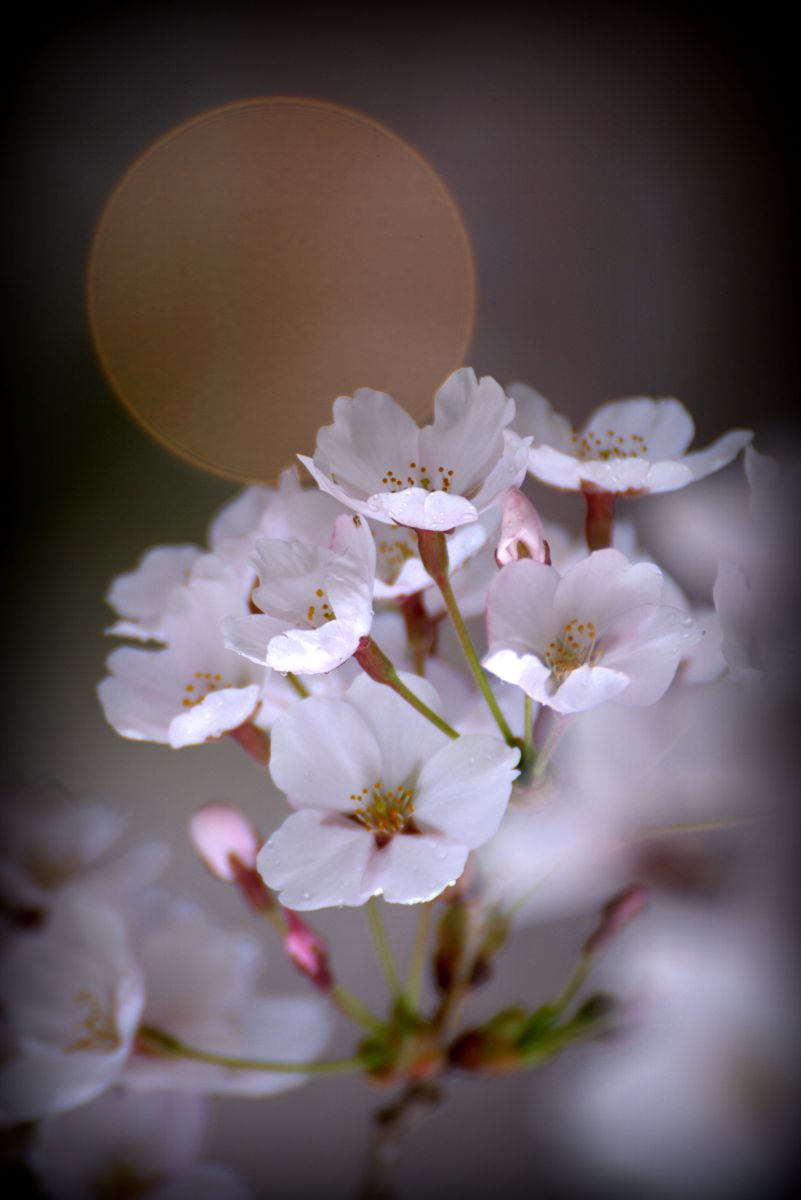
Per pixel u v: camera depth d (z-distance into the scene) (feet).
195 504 3.37
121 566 3.28
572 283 3.59
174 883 1.92
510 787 1.36
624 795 1.42
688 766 1.42
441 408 1.41
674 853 1.42
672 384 3.43
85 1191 1.39
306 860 1.36
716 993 1.40
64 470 3.42
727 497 1.46
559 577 1.36
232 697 1.39
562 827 1.42
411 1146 1.58
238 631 1.37
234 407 3.47
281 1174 1.61
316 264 3.52
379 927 1.43
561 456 1.44
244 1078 1.42
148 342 3.51
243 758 2.50
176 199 3.59
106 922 1.42
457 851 1.35
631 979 1.43
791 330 3.50
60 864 1.48
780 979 1.40
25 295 3.59
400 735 1.38
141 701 1.43
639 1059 1.40
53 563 3.29
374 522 1.46
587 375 3.47
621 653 1.36
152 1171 1.40
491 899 1.42
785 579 1.41
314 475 1.38
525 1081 1.59
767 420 3.32
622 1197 1.38
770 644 1.40
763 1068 1.39
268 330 3.49
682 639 1.36
